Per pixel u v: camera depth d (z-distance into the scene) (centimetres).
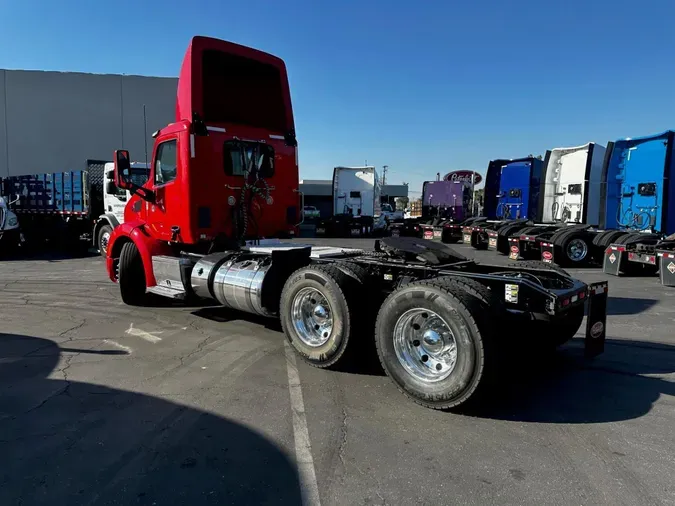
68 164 3053
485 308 384
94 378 476
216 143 683
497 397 432
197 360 533
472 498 283
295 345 517
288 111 770
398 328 425
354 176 2883
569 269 1300
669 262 984
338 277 482
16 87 2939
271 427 374
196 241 677
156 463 321
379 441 352
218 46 686
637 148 1270
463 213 2695
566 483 298
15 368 504
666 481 300
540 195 1672
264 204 740
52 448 340
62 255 1705
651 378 481
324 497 284
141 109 3177
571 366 516
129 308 796
